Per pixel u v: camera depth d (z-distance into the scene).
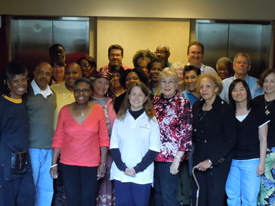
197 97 4.61
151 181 3.64
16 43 6.93
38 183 4.11
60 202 4.30
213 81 3.76
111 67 4.72
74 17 6.75
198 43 5.56
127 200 3.66
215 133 3.70
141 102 3.63
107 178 4.09
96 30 6.76
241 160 3.89
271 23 6.81
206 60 7.03
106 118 4.05
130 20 6.68
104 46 6.71
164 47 5.73
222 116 3.68
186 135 3.71
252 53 7.04
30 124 3.97
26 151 3.79
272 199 3.98
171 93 3.79
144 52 5.39
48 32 6.92
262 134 3.86
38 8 6.57
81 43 6.95
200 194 3.80
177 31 6.73
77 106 3.80
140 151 3.60
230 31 6.97
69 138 3.73
